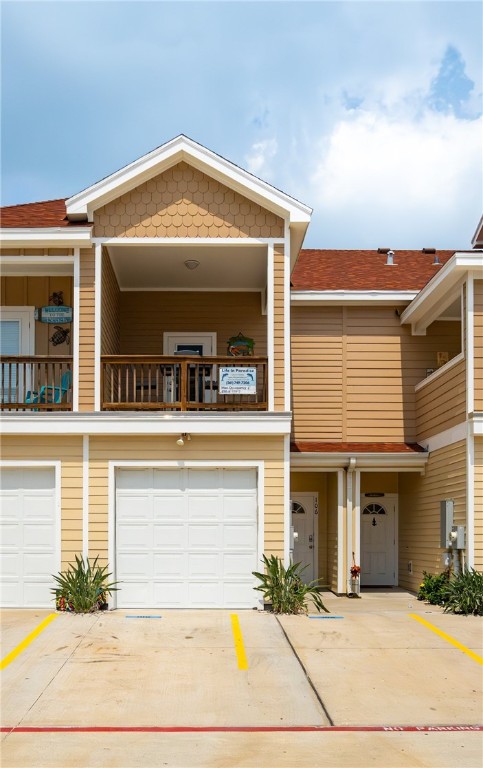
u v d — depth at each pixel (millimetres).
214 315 19188
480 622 13641
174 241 15242
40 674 10727
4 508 14836
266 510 14672
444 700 9984
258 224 15312
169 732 8930
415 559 19047
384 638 12523
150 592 14672
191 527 14805
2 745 8547
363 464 18125
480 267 14875
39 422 14570
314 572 20391
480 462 14945
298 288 19016
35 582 14672
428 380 17953
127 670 10906
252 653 11688
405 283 19891
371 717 9430
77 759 8188
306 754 8344
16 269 15969
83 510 14648
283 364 15008
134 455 14758
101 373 14961
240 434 14688
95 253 15195
